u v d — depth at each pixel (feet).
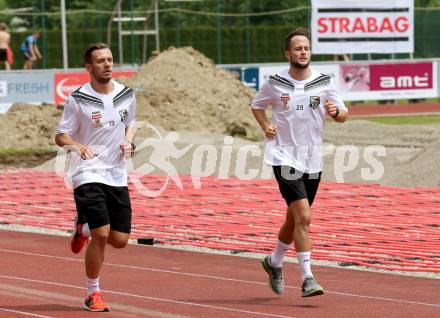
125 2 384.88
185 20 380.58
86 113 64.49
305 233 66.90
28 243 98.58
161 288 74.23
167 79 227.81
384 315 63.62
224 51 337.11
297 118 68.23
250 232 106.11
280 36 337.31
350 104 304.71
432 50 322.14
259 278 78.79
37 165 189.16
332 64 274.16
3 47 284.82
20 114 211.00
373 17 282.77
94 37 334.65
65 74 257.14
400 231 105.81
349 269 83.76
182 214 121.39
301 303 67.97
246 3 372.38
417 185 146.30
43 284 75.61
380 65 280.10
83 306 66.03
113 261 87.61
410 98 283.79
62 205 131.75
